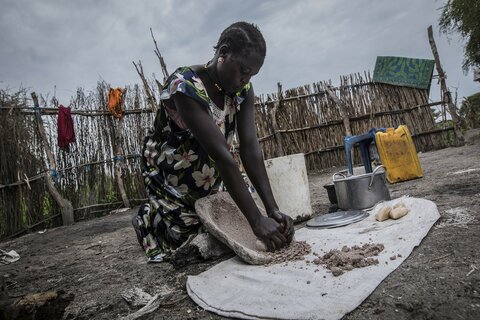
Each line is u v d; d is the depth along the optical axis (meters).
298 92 7.53
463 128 9.12
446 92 6.95
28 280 2.39
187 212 2.29
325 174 6.77
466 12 7.91
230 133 2.26
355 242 1.91
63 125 5.92
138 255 2.64
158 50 6.50
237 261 1.92
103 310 1.67
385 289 1.37
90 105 6.39
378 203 2.55
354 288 1.37
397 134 3.92
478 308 1.16
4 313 1.39
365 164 4.01
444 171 4.02
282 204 2.79
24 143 5.64
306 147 7.56
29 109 5.81
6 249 4.13
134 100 6.73
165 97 2.06
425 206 2.16
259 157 2.21
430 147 7.18
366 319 1.20
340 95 7.47
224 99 2.15
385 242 1.81
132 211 6.06
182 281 1.87
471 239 1.70
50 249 3.64
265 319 1.27
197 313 1.47
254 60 1.87
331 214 2.53
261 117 7.52
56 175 5.87
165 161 2.29
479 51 7.98
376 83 7.42
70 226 5.48
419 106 7.16
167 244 2.34
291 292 1.43
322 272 1.56
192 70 2.04
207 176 2.30
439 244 1.71
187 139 2.19
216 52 2.05
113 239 3.61
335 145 7.47
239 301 1.43
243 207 1.88
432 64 7.01
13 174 5.52
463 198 2.51
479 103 9.29
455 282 1.33
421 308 1.21
